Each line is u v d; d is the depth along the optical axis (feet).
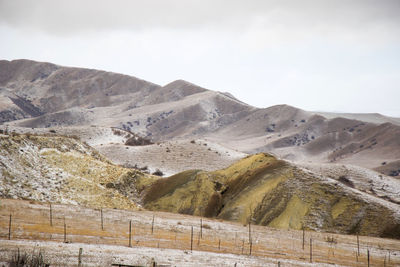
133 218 187.93
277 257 142.20
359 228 229.04
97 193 236.63
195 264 115.34
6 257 99.04
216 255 133.28
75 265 98.78
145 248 132.67
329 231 228.63
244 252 145.38
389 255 164.04
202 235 170.30
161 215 213.87
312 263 138.31
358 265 144.15
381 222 228.63
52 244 120.98
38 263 95.14
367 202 245.45
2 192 191.31
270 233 193.98
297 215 239.50
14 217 152.66
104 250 120.47
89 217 173.99
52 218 160.76
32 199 196.24
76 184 236.02
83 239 135.44
